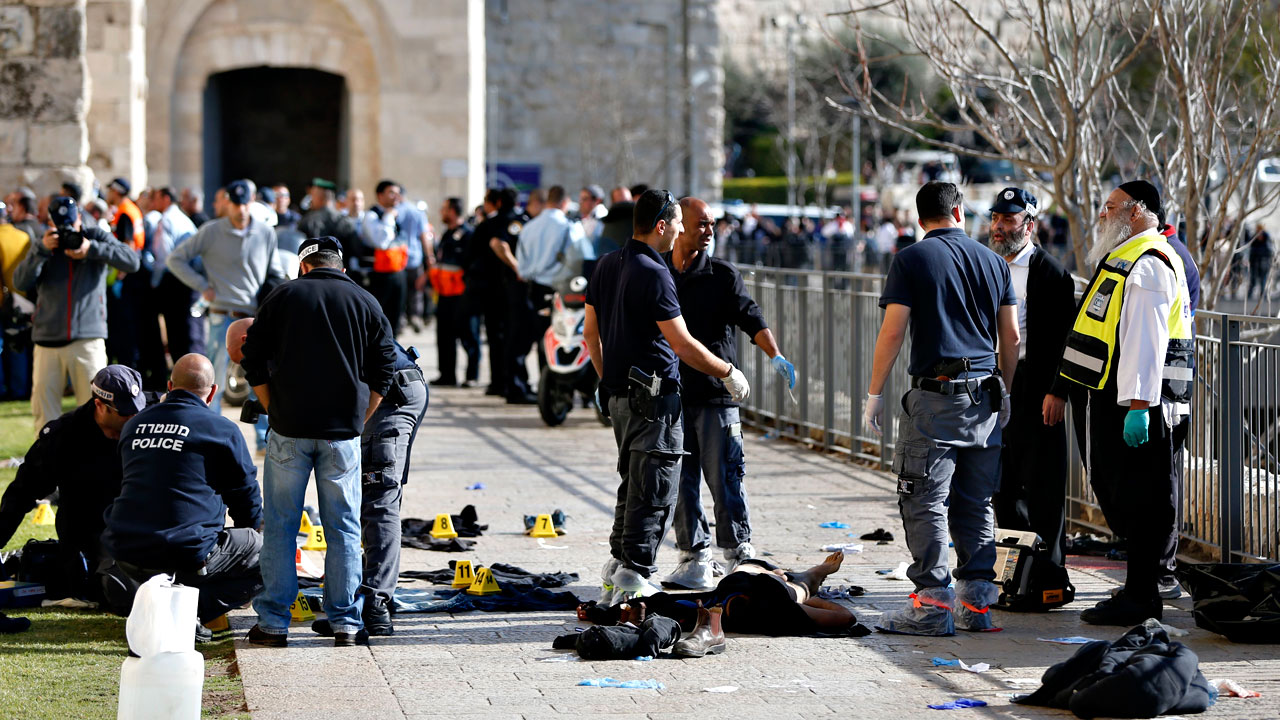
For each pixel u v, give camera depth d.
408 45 40.12
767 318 20.52
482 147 42.41
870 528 13.52
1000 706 8.17
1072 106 15.55
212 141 42.06
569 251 20.33
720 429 11.09
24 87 25.12
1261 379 11.30
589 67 60.69
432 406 23.11
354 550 9.65
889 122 16.88
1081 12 17.00
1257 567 9.71
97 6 33.12
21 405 22.70
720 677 8.83
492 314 24.33
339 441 9.52
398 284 25.81
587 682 8.66
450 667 9.09
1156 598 10.01
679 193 61.84
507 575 11.62
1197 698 7.99
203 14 40.00
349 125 41.59
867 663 9.13
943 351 9.58
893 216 60.38
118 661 9.26
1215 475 11.96
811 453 18.47
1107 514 10.17
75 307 16.12
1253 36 16.30
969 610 9.92
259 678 8.84
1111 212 10.02
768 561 11.09
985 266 9.67
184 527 9.75
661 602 9.88
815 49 91.94
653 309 9.90
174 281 22.16
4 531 10.41
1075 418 10.73
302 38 40.12
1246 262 18.61
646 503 10.06
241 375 19.50
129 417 10.28
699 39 61.38
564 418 20.80
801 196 85.50
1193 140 15.27
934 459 9.66
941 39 17.11
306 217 25.00
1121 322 9.77
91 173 25.47
